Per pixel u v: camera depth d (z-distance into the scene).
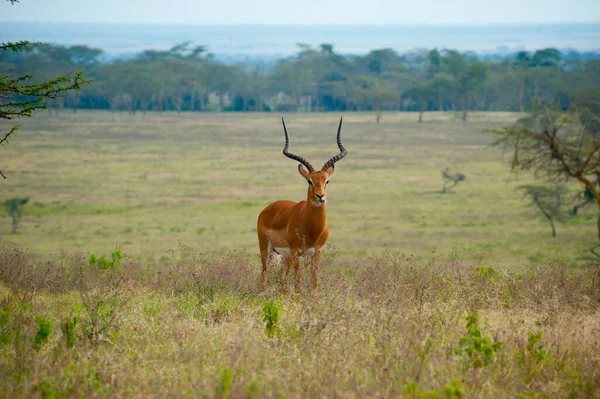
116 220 125.44
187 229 115.62
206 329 21.59
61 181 175.38
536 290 26.77
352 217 130.50
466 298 25.72
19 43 25.44
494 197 155.00
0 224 118.56
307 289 26.12
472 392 16.02
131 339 20.70
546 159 68.19
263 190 164.12
